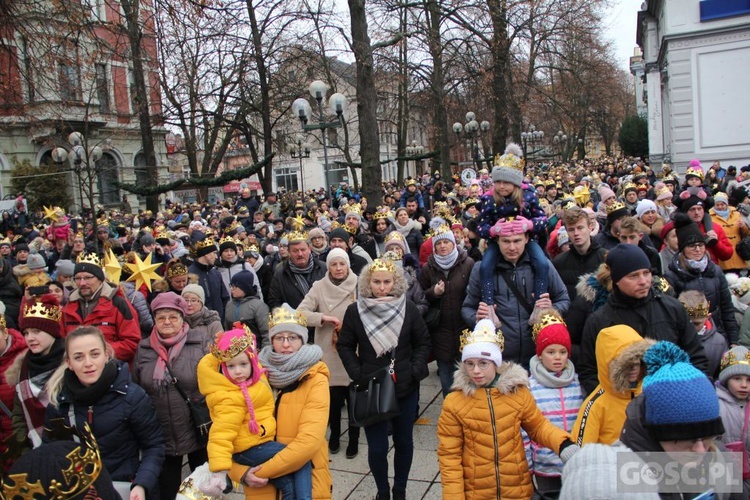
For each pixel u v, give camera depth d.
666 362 2.29
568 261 5.09
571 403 3.55
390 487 4.56
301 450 3.33
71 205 28.56
